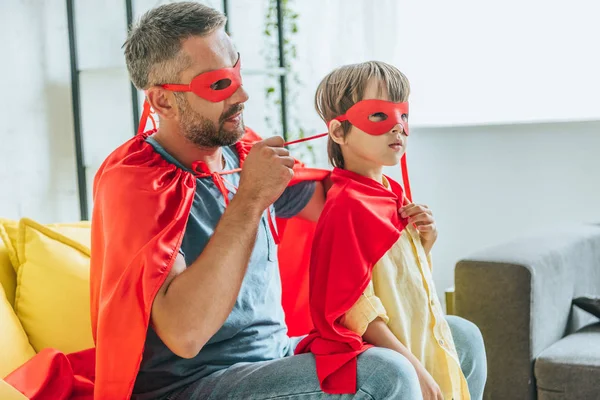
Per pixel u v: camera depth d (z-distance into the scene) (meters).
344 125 1.64
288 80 3.56
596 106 3.08
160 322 1.31
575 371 1.98
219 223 1.38
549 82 3.16
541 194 3.21
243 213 1.37
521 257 2.12
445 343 1.61
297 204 1.78
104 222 1.43
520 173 3.25
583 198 3.13
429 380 1.46
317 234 1.60
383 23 3.39
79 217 2.47
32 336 1.70
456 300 2.14
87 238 1.86
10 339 1.62
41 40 2.33
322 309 1.51
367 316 1.49
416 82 3.41
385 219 1.57
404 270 1.60
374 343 1.50
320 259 1.55
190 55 1.49
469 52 3.30
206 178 1.56
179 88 1.50
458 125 3.33
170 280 1.35
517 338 2.06
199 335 1.30
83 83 2.51
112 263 1.38
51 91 2.37
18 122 2.27
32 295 1.71
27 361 1.57
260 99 3.40
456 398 1.60
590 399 1.96
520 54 3.20
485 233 3.35
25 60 2.29
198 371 1.48
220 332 1.49
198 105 1.50
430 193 3.45
